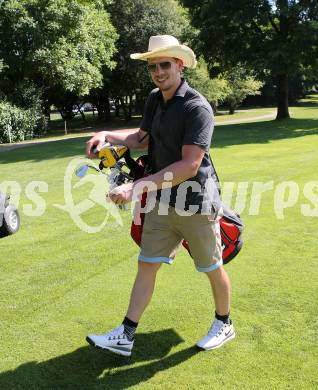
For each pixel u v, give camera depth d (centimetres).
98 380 301
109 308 398
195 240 310
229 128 2388
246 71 2827
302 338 339
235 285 430
